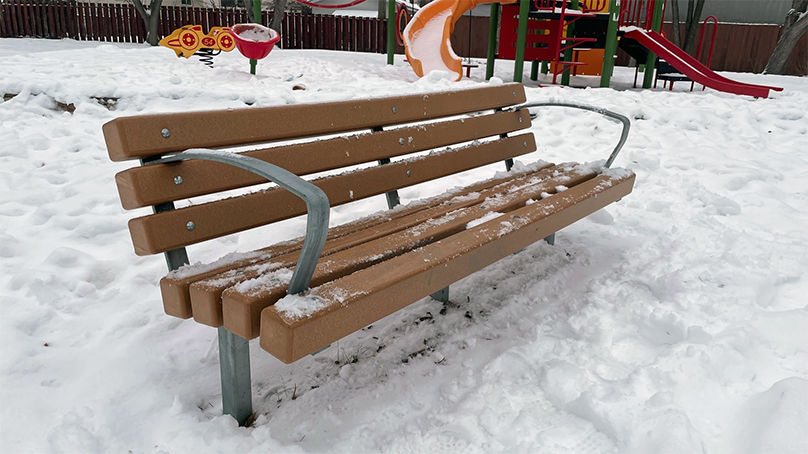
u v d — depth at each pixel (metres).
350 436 1.64
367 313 1.52
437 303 2.46
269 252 1.87
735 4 23.77
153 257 2.87
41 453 1.55
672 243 3.12
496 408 1.77
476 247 1.89
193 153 1.62
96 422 1.67
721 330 2.12
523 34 9.30
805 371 1.83
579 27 9.91
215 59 10.62
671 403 1.68
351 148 2.38
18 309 2.24
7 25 19.30
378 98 2.54
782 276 2.62
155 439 1.62
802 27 15.45
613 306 2.37
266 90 7.05
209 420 1.69
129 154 1.63
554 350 2.07
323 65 10.48
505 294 2.56
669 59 9.42
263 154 2.03
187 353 2.07
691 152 4.88
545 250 3.03
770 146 5.49
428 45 10.11
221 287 1.51
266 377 1.95
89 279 2.63
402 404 1.80
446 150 2.89
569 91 7.34
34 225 3.17
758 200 3.75
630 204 3.78
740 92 8.67
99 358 2.00
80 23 19.58
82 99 6.09
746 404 1.65
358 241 1.96
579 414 1.72
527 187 2.73
